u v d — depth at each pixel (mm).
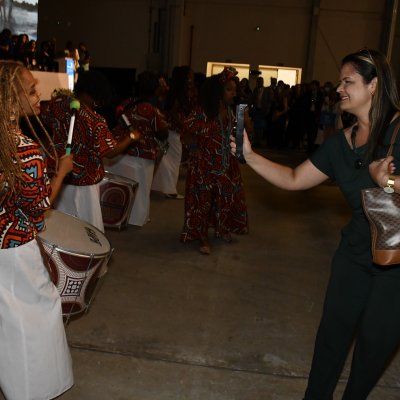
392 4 18625
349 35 19312
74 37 19859
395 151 2326
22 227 2244
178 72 7184
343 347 2672
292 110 15312
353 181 2467
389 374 3330
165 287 4426
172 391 3008
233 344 3582
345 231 2621
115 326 3682
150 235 5781
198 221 5371
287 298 4422
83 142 3861
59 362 2455
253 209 7496
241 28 19500
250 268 5059
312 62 19469
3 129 2098
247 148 2617
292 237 6242
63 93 3900
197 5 19391
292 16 19328
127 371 3160
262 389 3104
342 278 2594
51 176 3768
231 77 5207
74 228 3090
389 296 2416
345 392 2602
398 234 2217
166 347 3467
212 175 5383
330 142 2580
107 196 5508
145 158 5875
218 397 2988
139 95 5805
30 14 11672
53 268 2688
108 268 4711
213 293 4395
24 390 2346
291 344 3654
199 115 5258
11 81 2180
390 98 2354
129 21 19703
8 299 2295
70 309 2832
